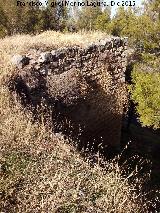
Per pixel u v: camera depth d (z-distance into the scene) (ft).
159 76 37.76
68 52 36.58
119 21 60.90
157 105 36.01
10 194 15.21
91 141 39.93
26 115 22.93
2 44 38.06
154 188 32.96
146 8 46.01
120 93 45.16
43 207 14.94
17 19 68.80
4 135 19.54
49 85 33.60
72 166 18.15
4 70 30.07
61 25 75.77
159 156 47.78
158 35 44.39
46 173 17.17
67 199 15.75
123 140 51.75
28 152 18.70
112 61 43.62
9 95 24.94
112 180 17.97
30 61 33.12
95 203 16.31
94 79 40.70
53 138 21.44
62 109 33.94
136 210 17.70
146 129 59.47
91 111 39.37
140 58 51.24
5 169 16.76
